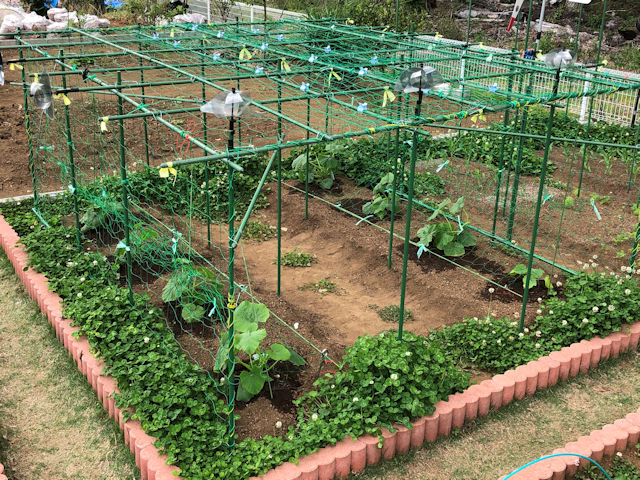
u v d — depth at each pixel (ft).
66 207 31.65
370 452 17.79
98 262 26.43
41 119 39.68
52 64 51.24
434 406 18.98
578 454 17.71
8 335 23.63
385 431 18.19
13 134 41.29
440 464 18.16
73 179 26.48
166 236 28.35
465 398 19.53
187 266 23.47
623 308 23.53
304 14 70.74
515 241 30.81
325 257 30.09
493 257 29.12
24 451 18.43
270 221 33.65
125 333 21.42
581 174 34.96
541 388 21.17
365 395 18.81
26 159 37.96
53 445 18.69
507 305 25.14
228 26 38.88
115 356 20.62
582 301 23.27
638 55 70.49
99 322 21.89
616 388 21.42
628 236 31.04
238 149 17.11
